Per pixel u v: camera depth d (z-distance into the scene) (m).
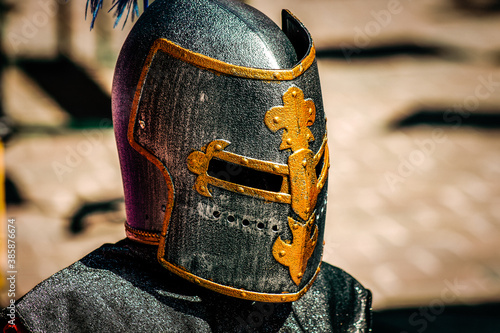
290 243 2.23
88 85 12.44
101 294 2.26
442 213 9.36
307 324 2.55
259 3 19.14
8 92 11.91
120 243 2.43
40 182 9.28
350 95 13.43
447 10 19.61
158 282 2.34
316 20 18.03
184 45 2.16
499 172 10.59
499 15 19.25
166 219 2.23
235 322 2.39
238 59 2.16
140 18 2.32
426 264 8.12
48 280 2.26
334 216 9.16
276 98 2.16
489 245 8.62
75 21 15.27
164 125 2.18
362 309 2.73
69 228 8.15
